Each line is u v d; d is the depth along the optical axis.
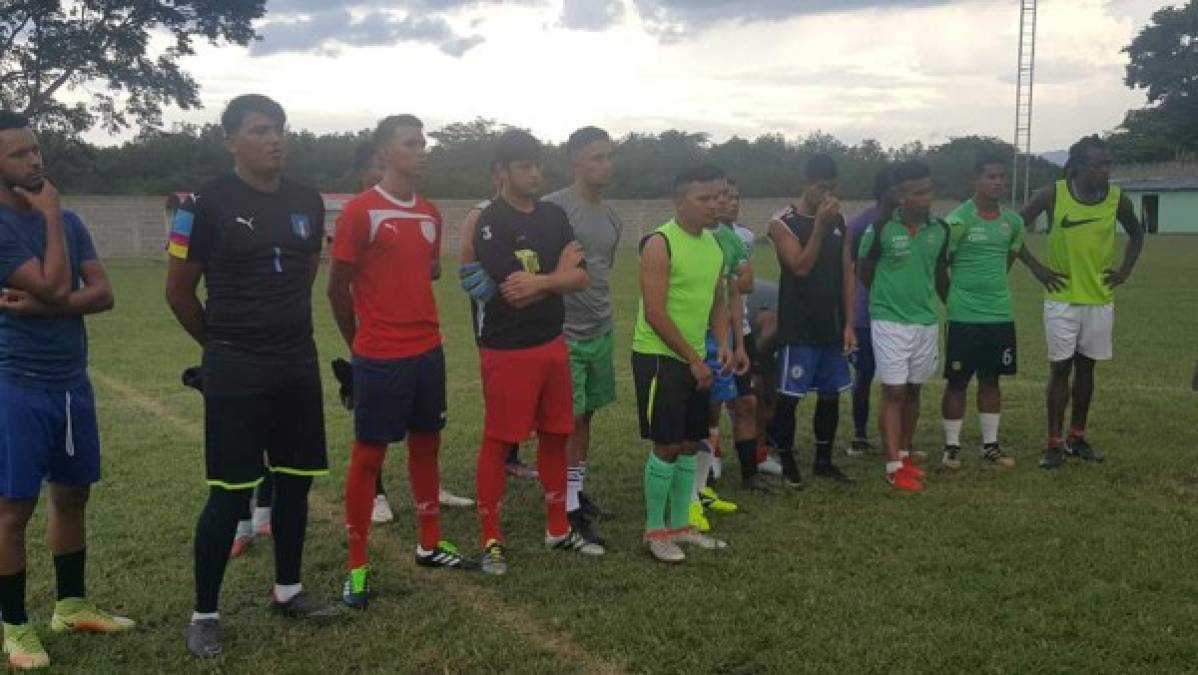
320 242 4.04
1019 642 3.78
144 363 11.13
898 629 3.90
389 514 5.49
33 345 3.64
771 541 5.07
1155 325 13.44
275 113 3.78
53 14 32.84
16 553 3.67
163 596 4.34
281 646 3.85
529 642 3.85
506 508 5.78
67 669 3.64
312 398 4.02
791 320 6.03
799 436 7.72
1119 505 5.59
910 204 5.98
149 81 35.47
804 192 6.03
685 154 56.47
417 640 3.88
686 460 4.96
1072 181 6.57
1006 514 5.44
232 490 3.79
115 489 6.02
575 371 5.34
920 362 6.23
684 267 4.83
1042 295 19.08
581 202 5.45
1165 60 64.44
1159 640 3.78
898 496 5.91
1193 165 57.50
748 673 3.57
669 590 4.36
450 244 40.88
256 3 35.44
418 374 4.41
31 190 3.58
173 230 3.77
